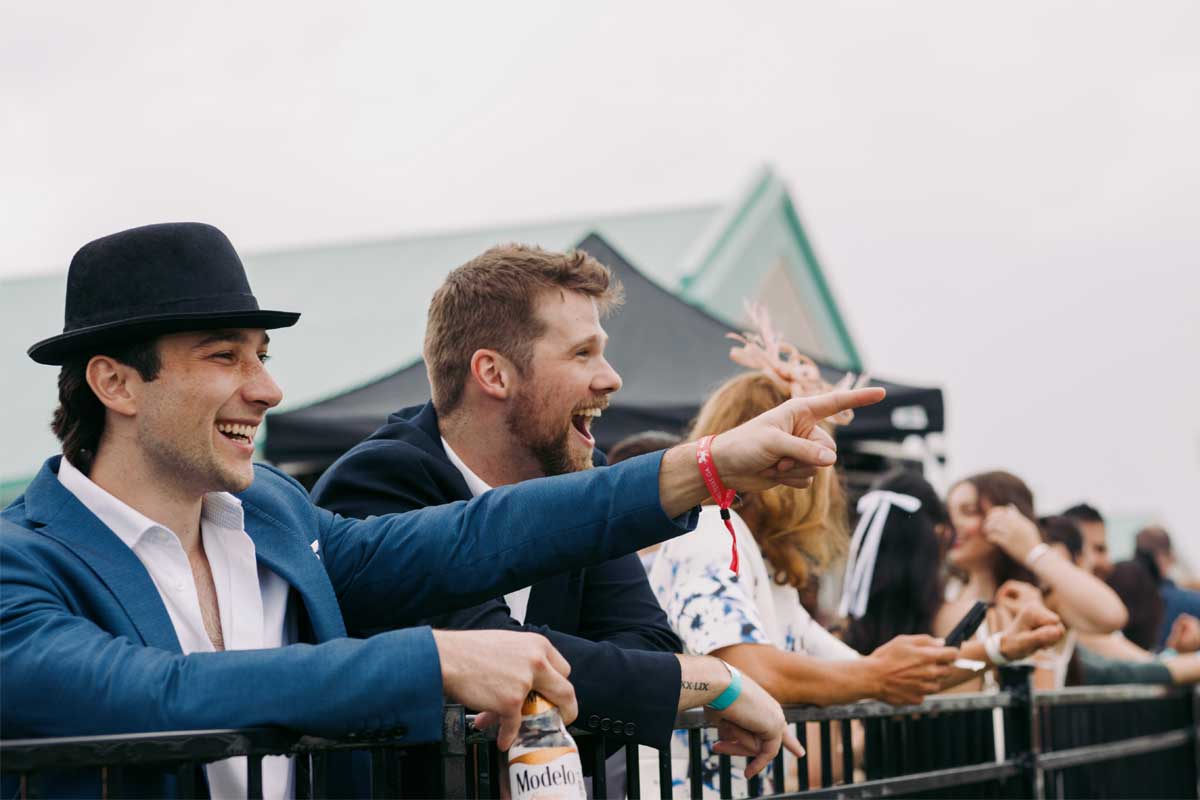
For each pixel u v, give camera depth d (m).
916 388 7.08
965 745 3.72
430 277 13.27
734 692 2.35
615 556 2.05
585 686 2.21
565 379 2.62
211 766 1.86
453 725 1.84
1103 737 4.85
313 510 2.18
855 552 4.30
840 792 2.93
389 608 2.14
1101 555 6.56
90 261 1.90
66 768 1.53
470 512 2.11
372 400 6.30
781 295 15.44
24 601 1.69
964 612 4.47
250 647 1.93
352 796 2.00
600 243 7.52
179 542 1.89
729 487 1.99
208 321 1.86
